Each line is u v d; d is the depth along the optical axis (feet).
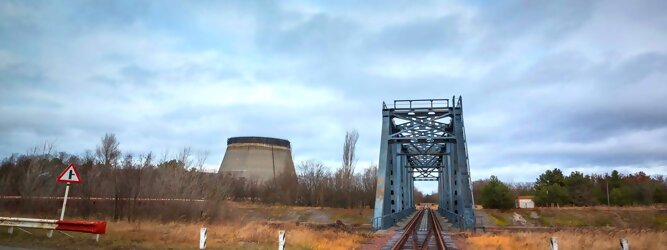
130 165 158.61
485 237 95.40
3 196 139.54
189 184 152.15
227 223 132.05
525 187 433.07
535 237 92.53
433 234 108.78
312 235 84.69
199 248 54.44
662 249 76.28
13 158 172.04
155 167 160.25
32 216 118.83
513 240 87.81
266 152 358.02
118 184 142.41
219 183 169.68
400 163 178.50
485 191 259.19
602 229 139.44
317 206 264.11
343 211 237.25
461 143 130.93
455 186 150.82
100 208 134.41
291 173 301.63
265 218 202.90
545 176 344.28
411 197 253.03
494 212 245.86
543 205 295.07
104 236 61.72
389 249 73.67
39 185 141.49
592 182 330.75
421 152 172.96
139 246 53.67
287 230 94.84
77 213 129.29
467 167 128.16
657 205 265.13
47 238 55.77
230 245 60.90
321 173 295.48
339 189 265.54
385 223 124.47
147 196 141.28
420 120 139.23
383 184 129.39
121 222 108.58
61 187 148.25
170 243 59.57
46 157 178.60
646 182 314.96
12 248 47.67
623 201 275.80
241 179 299.58
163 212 132.36
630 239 85.92
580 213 233.76
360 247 77.41
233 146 367.45
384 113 140.56
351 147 273.95
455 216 143.13
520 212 242.78
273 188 280.72
